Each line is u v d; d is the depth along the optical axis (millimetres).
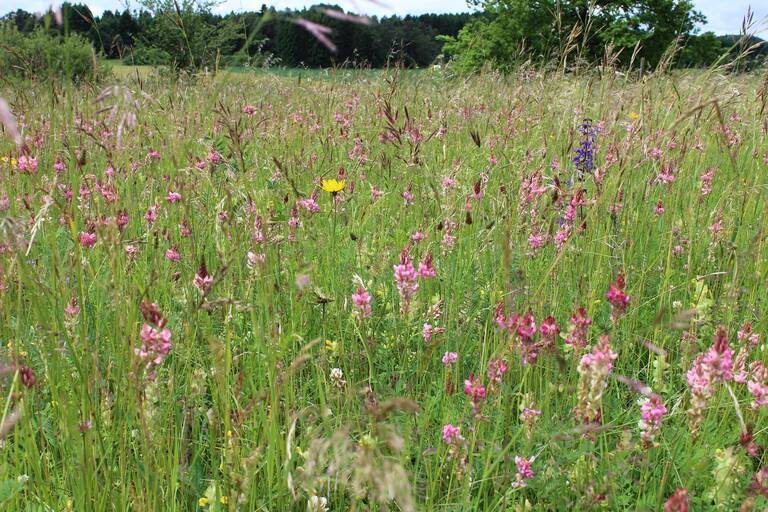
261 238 2754
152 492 1999
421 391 2738
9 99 4008
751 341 2736
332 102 7113
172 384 2293
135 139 3734
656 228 4191
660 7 25859
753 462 2383
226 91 5883
